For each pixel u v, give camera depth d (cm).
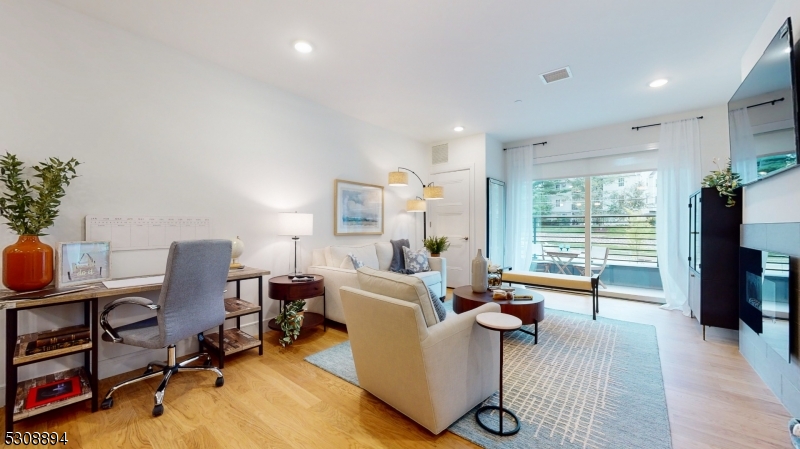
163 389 196
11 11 198
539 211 561
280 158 348
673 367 245
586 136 497
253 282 324
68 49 218
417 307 158
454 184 548
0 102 194
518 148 558
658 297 446
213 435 168
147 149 253
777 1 205
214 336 284
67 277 202
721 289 293
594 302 370
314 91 354
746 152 242
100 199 230
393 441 164
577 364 251
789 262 190
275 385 220
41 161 207
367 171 462
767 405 193
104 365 231
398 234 519
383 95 364
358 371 206
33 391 186
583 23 232
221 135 299
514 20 229
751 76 230
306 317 336
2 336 196
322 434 169
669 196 425
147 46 253
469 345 182
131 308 246
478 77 319
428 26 236
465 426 176
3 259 180
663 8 215
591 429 172
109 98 235
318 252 378
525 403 197
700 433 168
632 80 326
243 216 316
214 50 271
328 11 220
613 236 495
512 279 425
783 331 195
